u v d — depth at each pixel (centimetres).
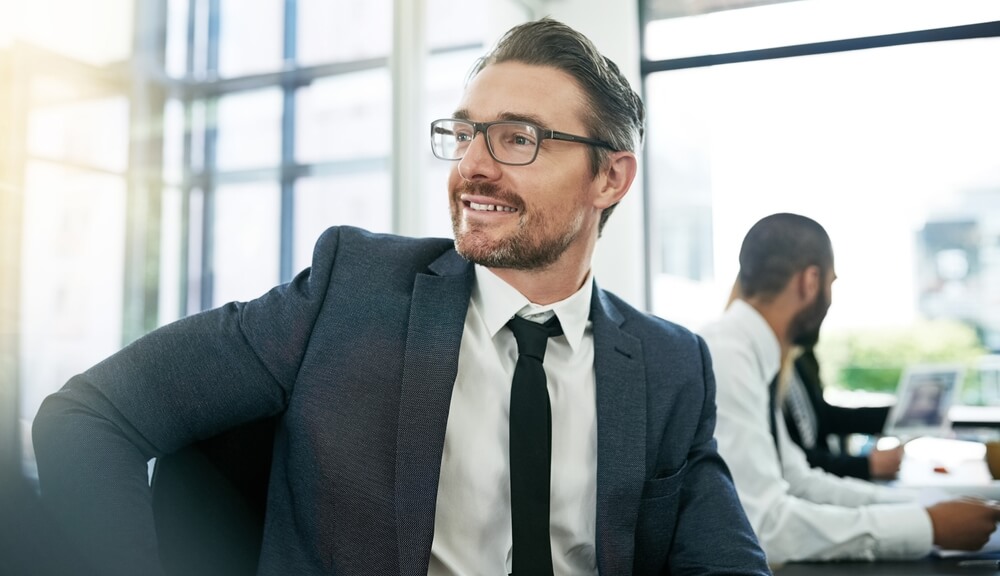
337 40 320
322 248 108
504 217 103
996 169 348
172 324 99
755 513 141
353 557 94
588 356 112
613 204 114
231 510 98
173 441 94
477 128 104
